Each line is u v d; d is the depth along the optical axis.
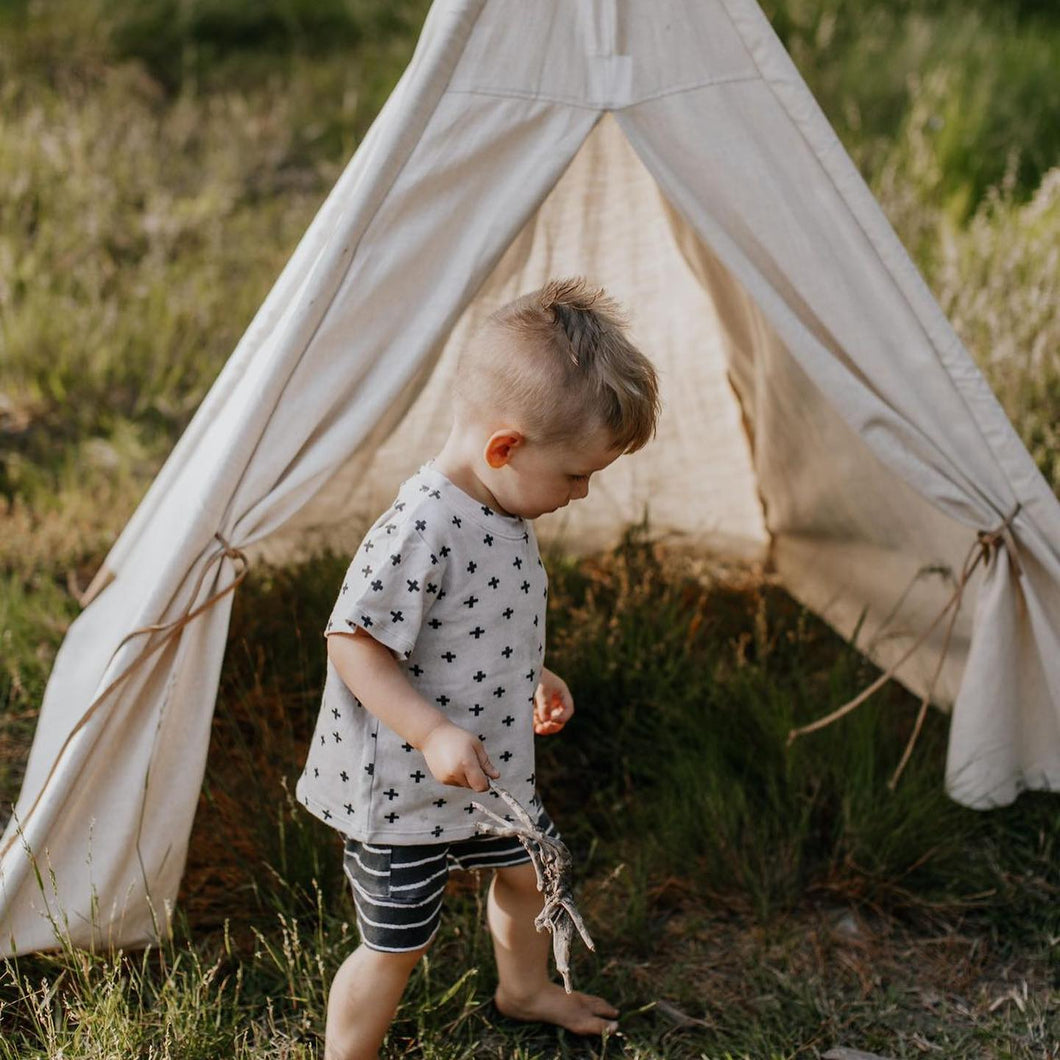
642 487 3.74
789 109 2.22
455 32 2.10
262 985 2.31
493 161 2.16
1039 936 2.51
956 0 7.82
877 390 2.35
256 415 2.05
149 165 6.27
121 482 4.10
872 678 3.14
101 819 2.16
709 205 2.26
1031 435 4.13
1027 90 6.75
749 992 2.37
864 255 2.27
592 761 3.02
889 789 2.69
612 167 2.79
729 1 2.20
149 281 5.35
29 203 5.74
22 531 3.81
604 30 2.17
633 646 3.17
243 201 6.29
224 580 2.11
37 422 4.57
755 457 3.54
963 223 5.80
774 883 2.60
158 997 2.13
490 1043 2.22
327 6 8.08
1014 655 2.50
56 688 2.81
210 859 2.60
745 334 3.04
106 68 7.16
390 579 1.74
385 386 2.12
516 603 1.85
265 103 7.13
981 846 2.75
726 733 2.93
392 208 2.08
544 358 1.73
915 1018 2.32
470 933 2.39
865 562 3.19
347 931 2.37
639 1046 2.21
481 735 1.86
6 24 7.31
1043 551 2.40
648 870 2.61
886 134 6.46
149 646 2.08
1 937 2.13
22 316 4.95
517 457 1.77
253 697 3.08
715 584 3.72
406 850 1.88
